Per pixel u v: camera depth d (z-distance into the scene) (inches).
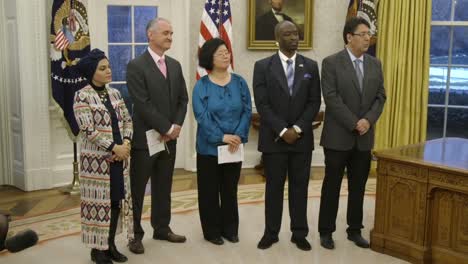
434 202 140.6
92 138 130.2
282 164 150.3
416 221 142.9
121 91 247.1
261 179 236.1
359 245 155.5
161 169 156.0
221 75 153.0
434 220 141.2
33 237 128.2
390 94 246.7
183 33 245.9
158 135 149.3
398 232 147.6
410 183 143.5
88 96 131.6
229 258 146.5
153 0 244.5
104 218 134.0
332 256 148.0
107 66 132.5
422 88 248.1
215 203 155.9
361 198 156.4
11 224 175.9
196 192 213.9
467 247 135.8
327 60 150.5
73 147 228.7
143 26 245.8
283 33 145.9
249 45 249.6
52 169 224.4
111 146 131.5
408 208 144.8
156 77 147.8
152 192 159.2
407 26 242.7
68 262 144.8
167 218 159.5
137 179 150.9
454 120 261.0
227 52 151.4
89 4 234.2
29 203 201.8
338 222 176.2
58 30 206.2
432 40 257.4
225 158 148.2
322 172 248.4
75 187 215.2
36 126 217.9
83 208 135.6
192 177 239.8
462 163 138.4
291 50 146.9
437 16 255.3
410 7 241.8
